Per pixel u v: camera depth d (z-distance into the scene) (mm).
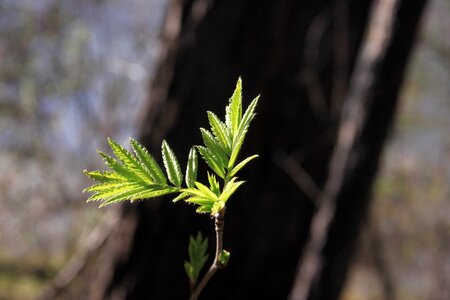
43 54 6648
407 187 8297
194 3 3199
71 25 6703
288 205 3162
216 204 645
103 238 3311
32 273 6395
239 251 3113
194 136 3053
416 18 3152
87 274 3361
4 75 6582
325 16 3252
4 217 6629
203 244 913
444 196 8562
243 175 3117
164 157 645
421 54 8109
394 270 8305
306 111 3207
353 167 3109
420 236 8539
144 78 6059
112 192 615
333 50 3266
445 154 8633
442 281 8609
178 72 3131
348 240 3129
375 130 3135
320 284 3086
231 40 3127
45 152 6641
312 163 3203
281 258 3164
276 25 3146
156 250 3055
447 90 8438
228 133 659
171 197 3035
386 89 3117
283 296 3193
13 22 6719
